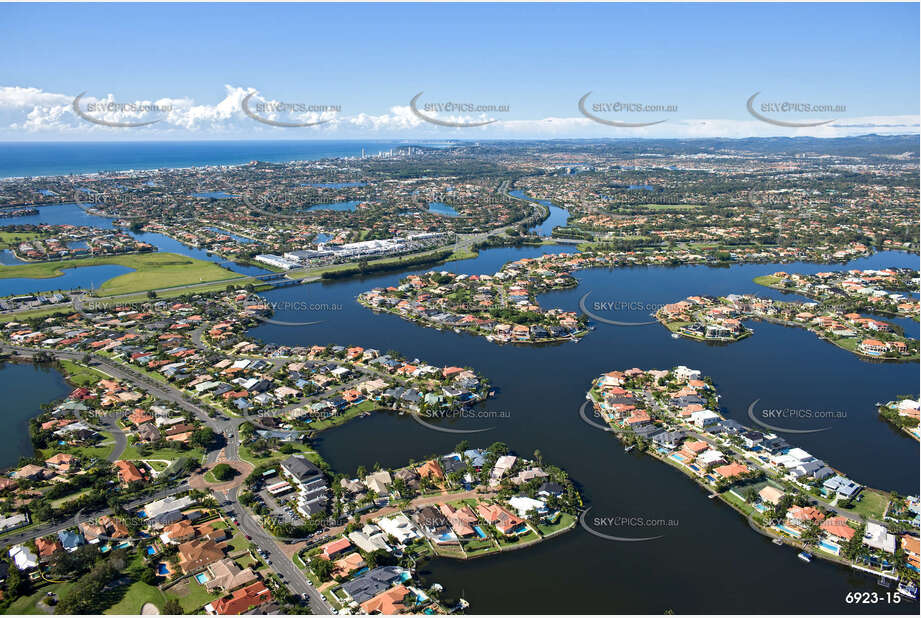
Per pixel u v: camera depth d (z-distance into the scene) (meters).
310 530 164.88
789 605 143.50
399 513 174.00
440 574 151.88
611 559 158.50
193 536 161.88
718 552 161.88
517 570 153.75
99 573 143.88
